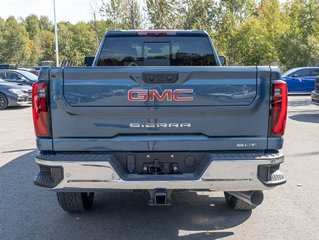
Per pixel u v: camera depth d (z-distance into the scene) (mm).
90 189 3732
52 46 75062
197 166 3822
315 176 6277
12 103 17000
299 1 35406
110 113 3719
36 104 3711
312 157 7535
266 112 3754
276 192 5516
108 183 3684
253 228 4320
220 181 3703
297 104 17781
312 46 33219
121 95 3699
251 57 38094
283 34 36875
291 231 4230
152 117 3736
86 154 3754
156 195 3697
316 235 4125
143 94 3701
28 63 77250
